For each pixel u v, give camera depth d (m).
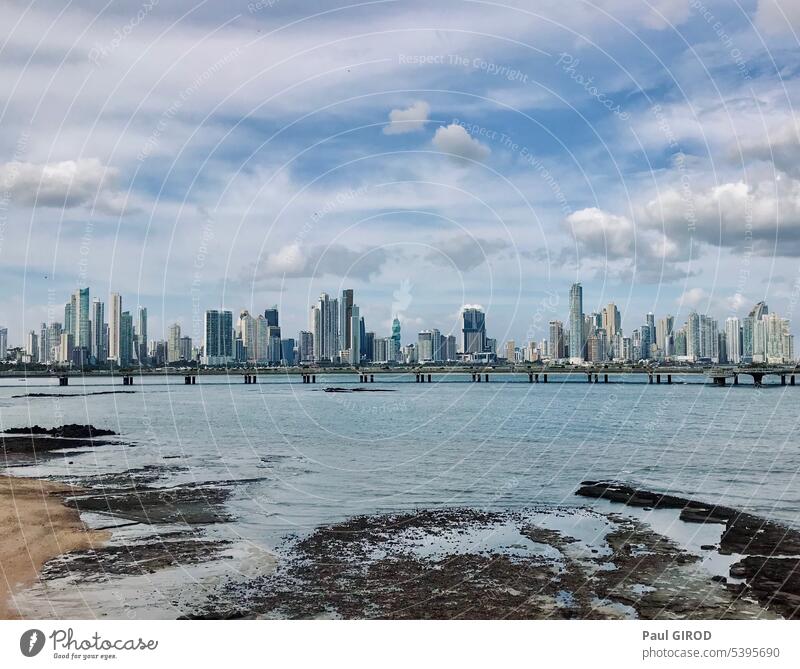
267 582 13.73
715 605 12.62
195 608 12.35
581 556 15.37
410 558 15.20
